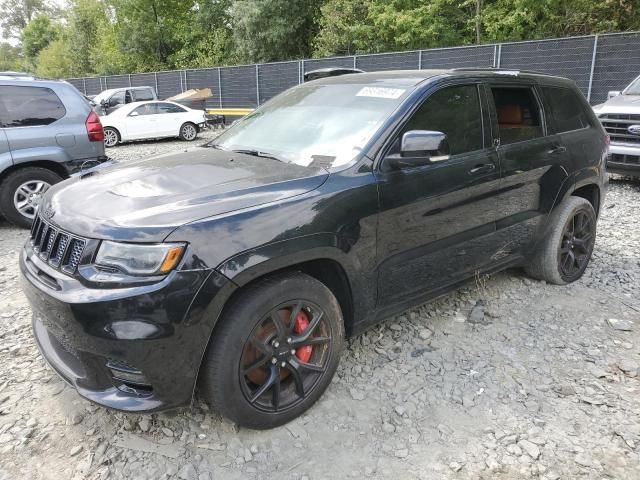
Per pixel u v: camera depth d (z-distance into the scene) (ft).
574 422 9.15
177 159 10.96
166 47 116.47
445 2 64.95
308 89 12.84
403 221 10.03
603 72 42.42
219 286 7.60
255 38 87.92
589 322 12.80
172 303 7.34
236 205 8.14
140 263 7.39
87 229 7.86
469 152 11.46
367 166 9.62
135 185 9.14
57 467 8.09
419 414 9.38
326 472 8.05
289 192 8.70
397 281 10.36
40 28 199.21
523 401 9.74
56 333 8.14
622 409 9.48
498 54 47.14
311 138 10.80
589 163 14.75
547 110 13.80
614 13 59.47
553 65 44.68
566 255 14.79
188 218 7.72
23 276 8.73
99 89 92.58
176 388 7.74
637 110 25.09
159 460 8.23
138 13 112.47
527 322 12.76
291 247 8.27
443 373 10.62
